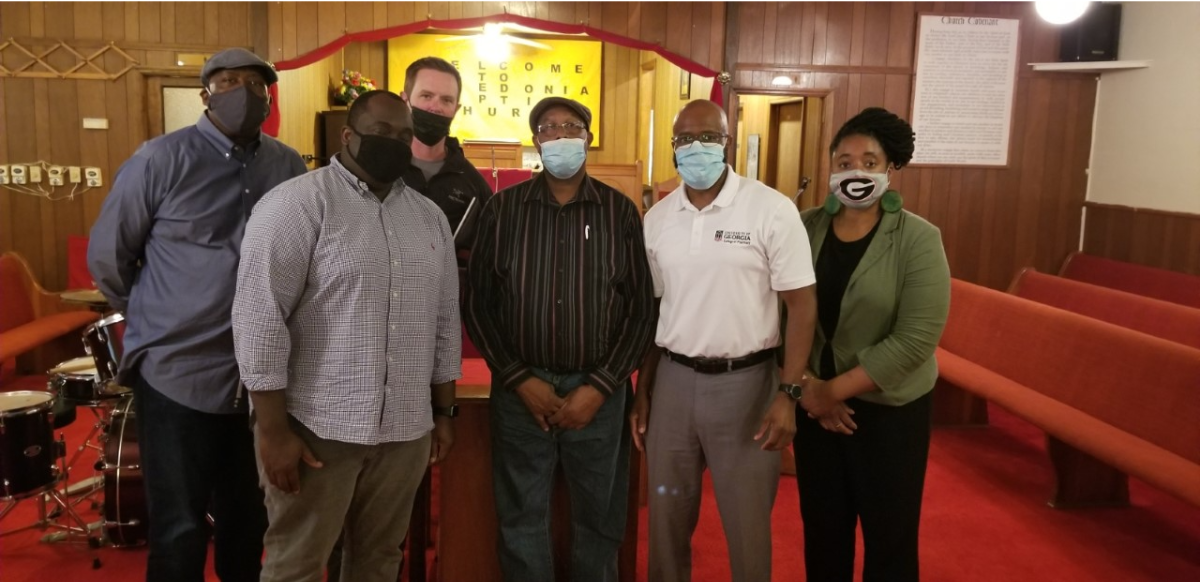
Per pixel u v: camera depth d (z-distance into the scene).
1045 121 6.72
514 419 2.32
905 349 2.14
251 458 2.40
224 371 2.23
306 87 7.06
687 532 2.43
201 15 5.84
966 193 6.72
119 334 3.00
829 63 6.39
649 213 2.40
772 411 2.19
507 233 2.31
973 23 6.50
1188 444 3.09
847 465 2.30
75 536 3.27
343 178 1.99
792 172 7.68
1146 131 6.20
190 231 2.20
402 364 2.01
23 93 5.83
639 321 2.34
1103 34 6.45
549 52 8.72
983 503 3.79
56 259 5.99
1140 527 3.56
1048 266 6.88
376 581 2.16
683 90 7.57
